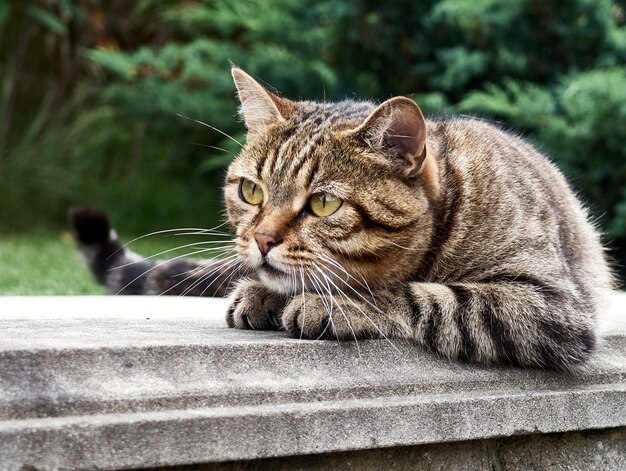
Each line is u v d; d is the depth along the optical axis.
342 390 0.78
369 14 2.00
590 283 0.95
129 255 1.20
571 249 0.93
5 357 0.70
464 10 1.88
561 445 0.85
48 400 0.70
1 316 0.89
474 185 0.89
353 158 0.86
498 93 1.77
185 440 0.71
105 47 2.32
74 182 2.36
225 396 0.74
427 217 0.87
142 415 0.71
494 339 0.83
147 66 2.17
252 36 2.21
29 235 2.16
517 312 0.84
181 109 2.18
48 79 2.54
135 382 0.72
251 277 0.92
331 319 0.81
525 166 0.94
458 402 0.79
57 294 1.29
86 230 1.18
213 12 2.24
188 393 0.73
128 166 2.56
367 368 0.80
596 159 1.72
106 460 0.69
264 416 0.73
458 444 0.81
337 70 2.09
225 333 0.83
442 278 0.88
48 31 2.49
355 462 0.78
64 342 0.74
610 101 1.62
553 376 0.85
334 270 0.85
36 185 2.31
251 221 0.88
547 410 0.82
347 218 0.84
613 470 0.86
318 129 0.88
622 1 2.05
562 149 1.72
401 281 0.87
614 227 1.68
